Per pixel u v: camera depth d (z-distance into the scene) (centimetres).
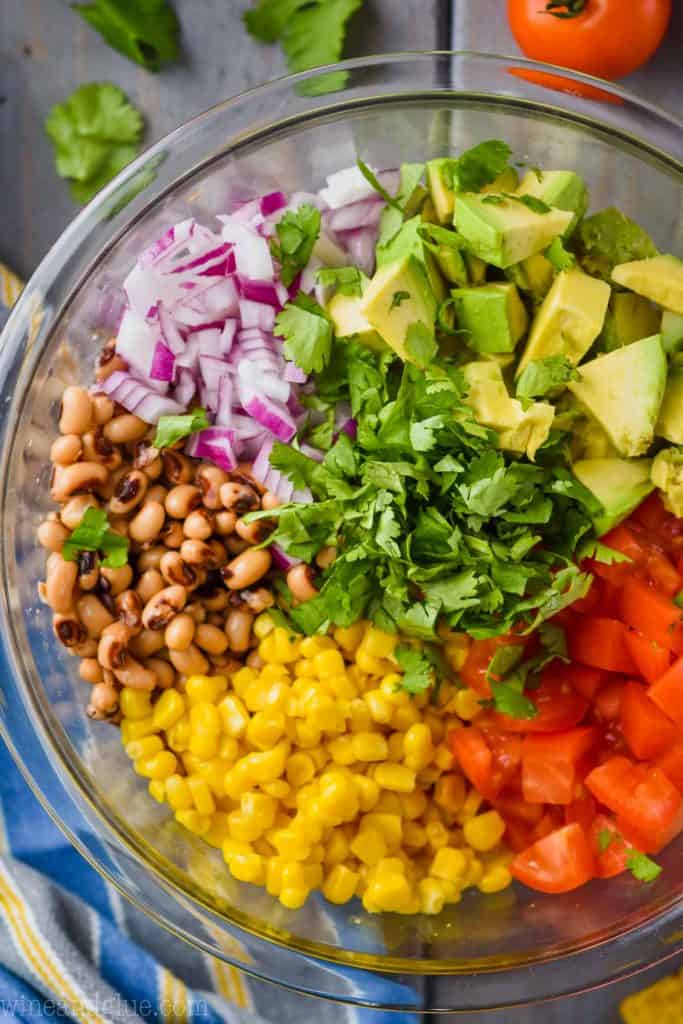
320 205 40
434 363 38
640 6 40
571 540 38
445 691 39
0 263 44
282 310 39
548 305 38
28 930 42
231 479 39
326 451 39
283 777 39
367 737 39
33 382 40
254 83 43
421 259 38
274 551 39
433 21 43
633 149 40
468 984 41
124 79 43
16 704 40
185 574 38
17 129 44
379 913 40
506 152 38
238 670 40
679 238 41
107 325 40
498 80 40
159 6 43
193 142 40
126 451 39
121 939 43
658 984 42
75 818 41
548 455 38
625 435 38
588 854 38
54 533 39
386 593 38
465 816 39
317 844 39
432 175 38
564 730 38
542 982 40
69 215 44
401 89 40
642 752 38
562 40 41
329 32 42
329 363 39
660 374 37
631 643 38
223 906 40
